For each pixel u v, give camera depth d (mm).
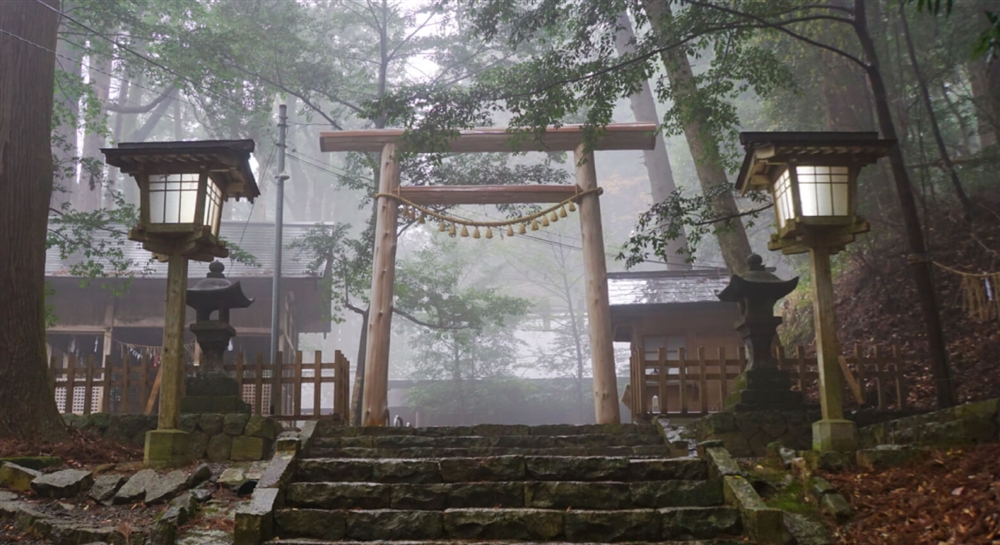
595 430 8711
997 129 13422
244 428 7895
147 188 7426
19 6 8797
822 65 15805
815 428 6836
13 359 7867
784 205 7195
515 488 5941
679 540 5441
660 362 9719
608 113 10664
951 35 14648
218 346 8703
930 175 14367
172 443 7188
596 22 10836
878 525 5336
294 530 5512
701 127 11375
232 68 18141
